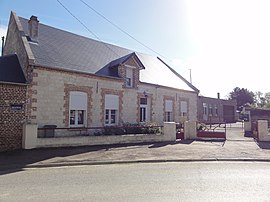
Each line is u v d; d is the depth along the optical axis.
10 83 11.20
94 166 8.46
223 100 38.91
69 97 13.75
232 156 10.34
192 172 7.59
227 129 23.39
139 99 18.03
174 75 25.05
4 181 6.34
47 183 6.15
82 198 4.99
